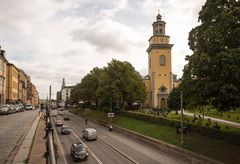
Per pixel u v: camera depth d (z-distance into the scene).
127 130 55.75
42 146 19.53
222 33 26.06
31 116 51.41
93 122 85.19
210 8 29.02
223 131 32.53
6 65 99.94
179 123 44.06
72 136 54.97
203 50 28.23
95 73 107.62
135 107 96.75
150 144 43.72
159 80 105.12
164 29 107.38
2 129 28.11
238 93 25.12
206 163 29.47
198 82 28.56
